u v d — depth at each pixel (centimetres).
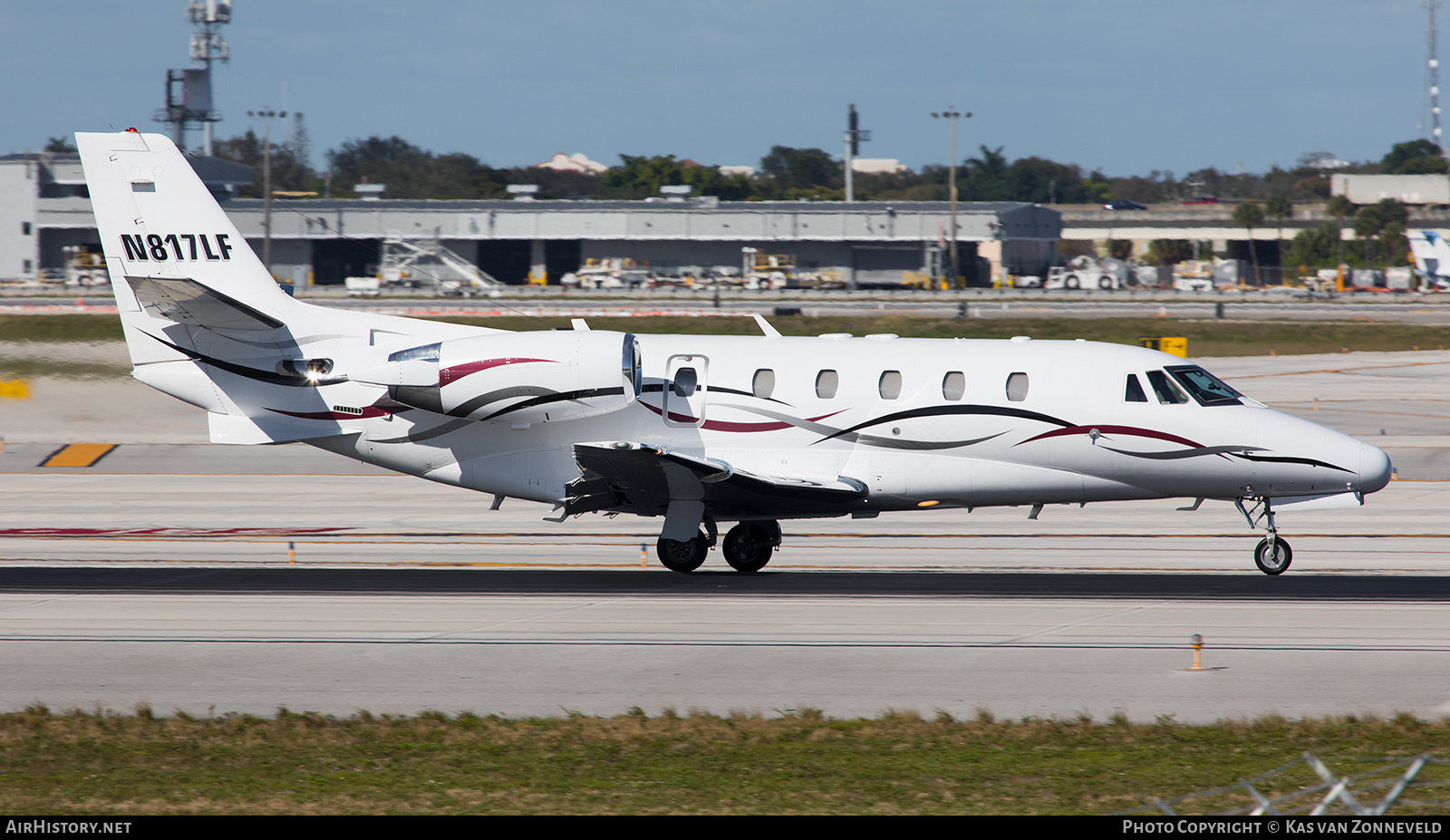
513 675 4900
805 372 7525
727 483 7075
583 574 7225
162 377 7819
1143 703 4531
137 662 5056
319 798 3575
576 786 3688
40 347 15388
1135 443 7325
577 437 7600
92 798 3575
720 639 5459
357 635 5519
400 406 7662
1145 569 7450
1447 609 6097
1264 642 5406
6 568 7275
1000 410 7362
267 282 7850
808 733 4172
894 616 5931
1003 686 4753
